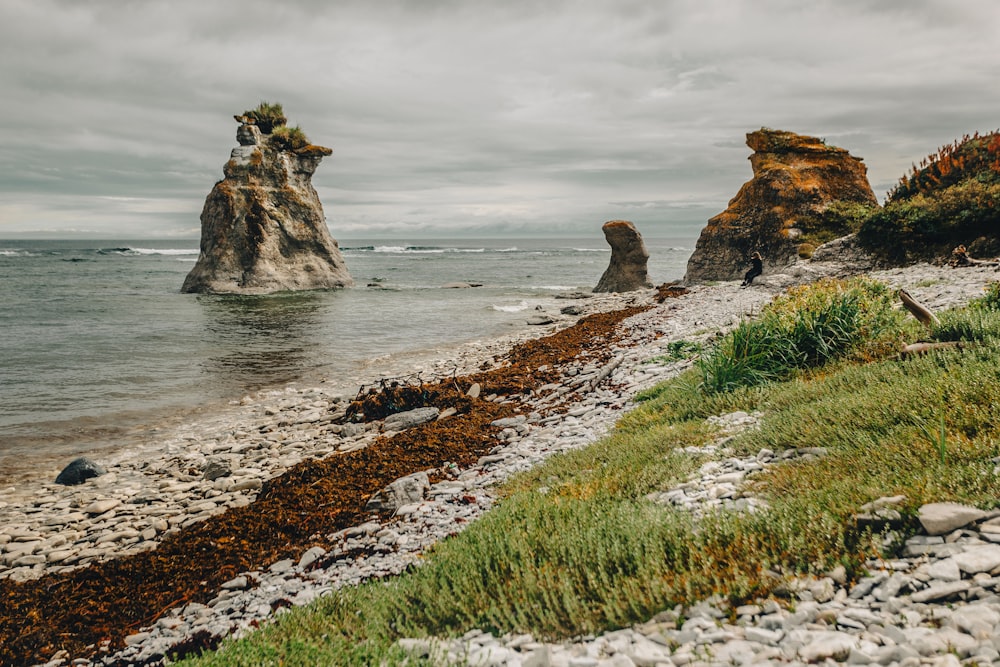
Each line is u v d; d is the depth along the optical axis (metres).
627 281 50.41
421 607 5.54
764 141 41.66
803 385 9.84
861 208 35.72
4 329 34.75
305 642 4.87
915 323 12.25
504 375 19.39
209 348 30.03
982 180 26.78
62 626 7.50
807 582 4.25
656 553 4.98
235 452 15.05
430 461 11.81
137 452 15.72
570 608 4.53
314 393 21.19
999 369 7.12
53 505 12.38
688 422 9.72
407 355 28.14
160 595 8.03
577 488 7.67
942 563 4.02
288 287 60.31
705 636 3.89
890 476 5.31
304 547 8.88
